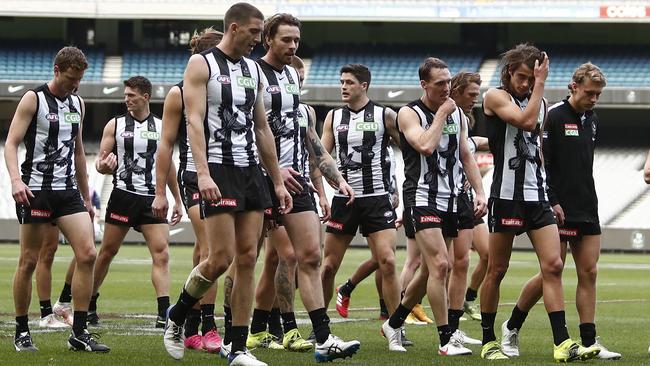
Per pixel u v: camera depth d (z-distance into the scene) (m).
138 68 150.75
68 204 27.30
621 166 143.38
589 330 27.28
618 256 113.00
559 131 26.97
